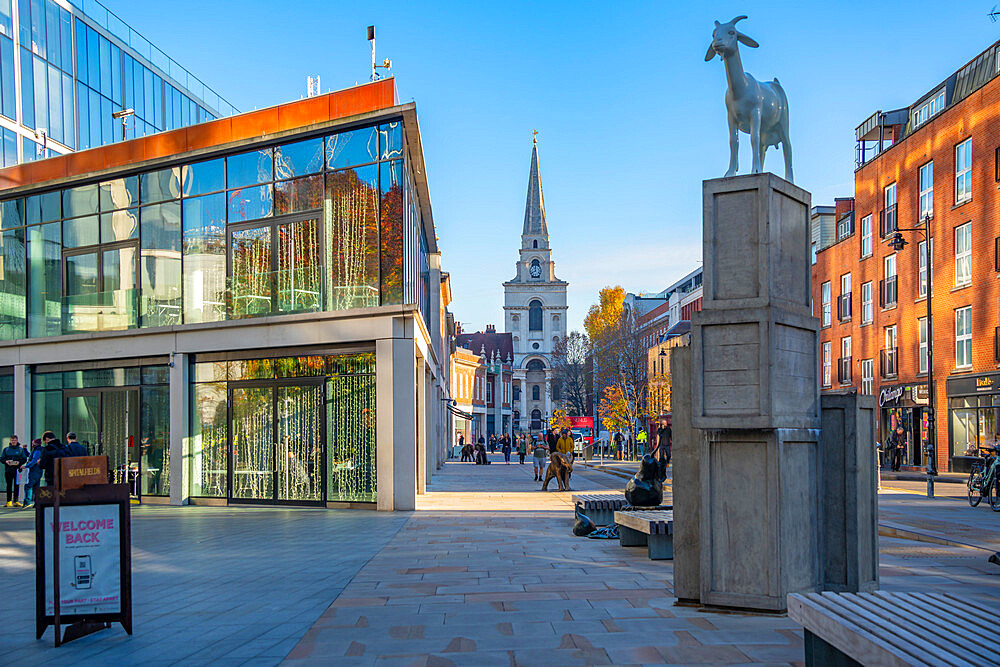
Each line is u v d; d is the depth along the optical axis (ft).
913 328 121.49
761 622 22.16
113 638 22.50
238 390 67.62
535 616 23.81
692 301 239.30
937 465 110.63
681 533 24.70
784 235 23.86
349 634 22.21
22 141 124.77
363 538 43.68
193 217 70.23
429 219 95.96
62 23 136.46
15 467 70.74
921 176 119.85
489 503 65.36
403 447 59.72
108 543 22.81
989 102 99.91
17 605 28.02
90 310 75.56
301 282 64.85
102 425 74.08
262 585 30.04
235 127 67.51
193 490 69.00
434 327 115.55
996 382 96.99
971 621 14.53
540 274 469.57
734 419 22.63
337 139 63.87
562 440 80.02
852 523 24.35
